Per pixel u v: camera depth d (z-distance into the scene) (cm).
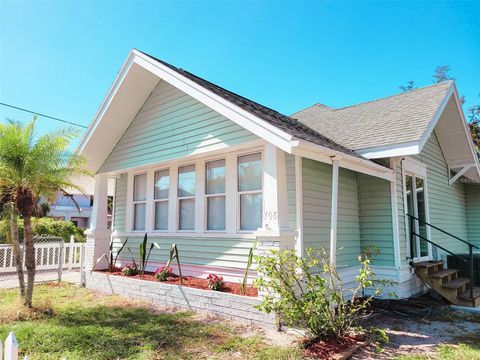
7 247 1102
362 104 1122
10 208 650
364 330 522
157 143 852
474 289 834
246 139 646
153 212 910
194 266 784
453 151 1147
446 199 1164
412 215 908
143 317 607
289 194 685
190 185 821
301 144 507
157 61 758
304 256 652
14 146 604
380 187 837
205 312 626
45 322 569
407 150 695
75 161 699
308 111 1254
